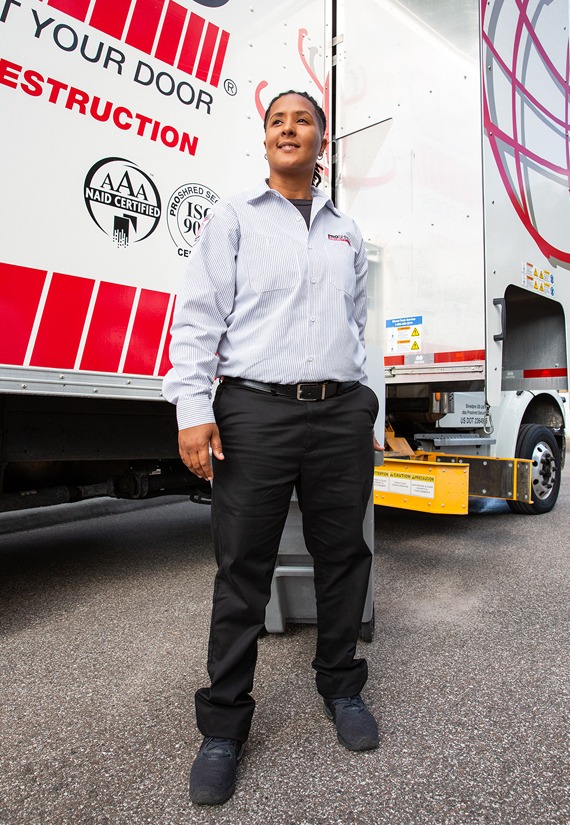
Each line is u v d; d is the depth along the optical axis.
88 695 2.04
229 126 2.86
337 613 1.75
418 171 3.71
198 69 2.72
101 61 2.38
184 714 1.91
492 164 3.63
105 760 1.67
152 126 2.55
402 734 1.78
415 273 3.73
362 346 1.93
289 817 1.44
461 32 3.57
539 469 5.03
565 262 4.88
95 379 2.39
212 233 1.63
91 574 3.45
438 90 3.65
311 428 1.61
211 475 1.55
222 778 1.50
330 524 1.70
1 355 2.14
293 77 3.24
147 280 2.55
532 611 2.77
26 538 4.42
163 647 2.43
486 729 1.81
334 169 4.03
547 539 4.16
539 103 4.42
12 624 2.67
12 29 2.14
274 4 3.12
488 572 3.37
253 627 1.61
